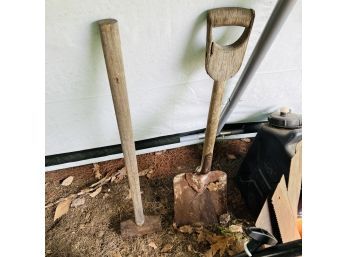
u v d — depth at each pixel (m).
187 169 1.35
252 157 1.17
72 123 1.09
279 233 0.97
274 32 0.71
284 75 1.06
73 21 0.67
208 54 0.74
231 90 1.10
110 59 0.67
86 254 1.09
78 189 1.28
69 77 0.84
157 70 0.90
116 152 1.37
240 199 1.24
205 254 1.07
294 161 0.94
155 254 1.08
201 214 1.15
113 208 1.22
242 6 0.72
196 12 0.71
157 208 1.21
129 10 0.67
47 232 1.15
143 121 1.17
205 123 1.29
